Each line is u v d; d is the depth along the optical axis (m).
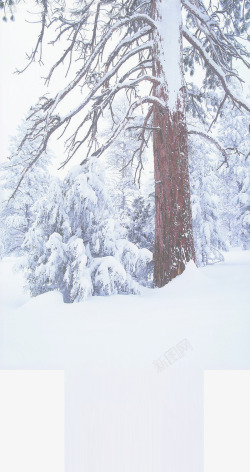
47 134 5.13
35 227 4.22
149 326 2.68
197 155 8.01
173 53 5.09
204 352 2.20
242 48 6.09
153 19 5.39
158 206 4.89
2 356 2.25
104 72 5.71
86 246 4.08
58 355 2.23
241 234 8.04
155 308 3.24
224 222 8.75
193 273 4.42
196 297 3.56
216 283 4.11
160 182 4.88
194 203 8.49
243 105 5.54
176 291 4.00
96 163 4.20
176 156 4.84
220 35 6.10
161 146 4.93
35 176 5.58
